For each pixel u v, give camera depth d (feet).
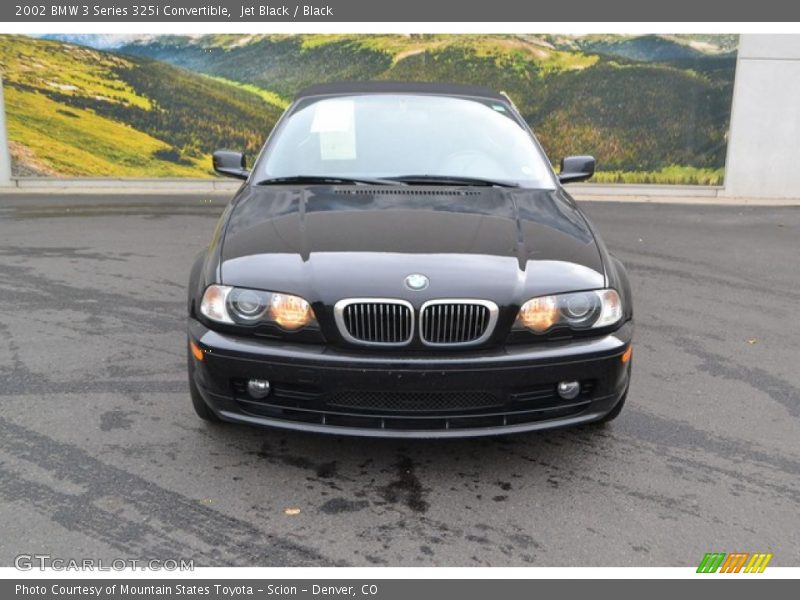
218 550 8.68
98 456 10.59
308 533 9.04
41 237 24.77
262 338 9.80
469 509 9.63
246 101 37.17
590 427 11.98
